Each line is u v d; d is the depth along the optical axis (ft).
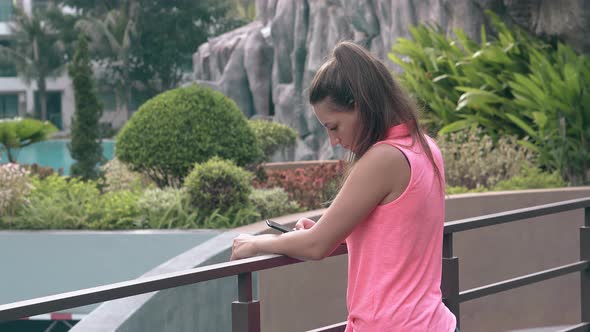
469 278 31.63
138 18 170.60
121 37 170.50
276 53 81.97
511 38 43.09
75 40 173.78
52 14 175.42
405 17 59.93
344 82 6.79
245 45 87.66
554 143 36.91
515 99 40.01
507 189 34.12
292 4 80.59
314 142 75.25
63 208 30.32
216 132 34.19
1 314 6.12
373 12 66.69
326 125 7.04
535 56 41.65
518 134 39.96
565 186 35.47
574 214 31.78
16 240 28.09
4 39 189.37
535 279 12.92
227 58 90.84
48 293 27.99
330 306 28.14
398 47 46.14
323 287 27.73
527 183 34.24
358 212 6.76
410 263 6.84
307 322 26.96
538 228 31.89
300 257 7.43
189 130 33.91
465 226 10.99
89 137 48.16
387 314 6.80
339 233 6.86
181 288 18.40
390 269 6.80
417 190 6.72
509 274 31.91
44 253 27.96
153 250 26.99
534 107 37.73
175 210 28.86
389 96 6.84
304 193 32.60
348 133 6.94
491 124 40.09
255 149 35.96
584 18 39.73
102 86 173.17
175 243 26.76
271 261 8.18
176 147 33.60
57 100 188.96
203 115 34.22
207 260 19.93
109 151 107.04
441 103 41.57
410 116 6.91
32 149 118.52
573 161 36.73
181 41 173.17
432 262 7.04
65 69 176.96
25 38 175.32
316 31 74.59
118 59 169.48
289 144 60.08
